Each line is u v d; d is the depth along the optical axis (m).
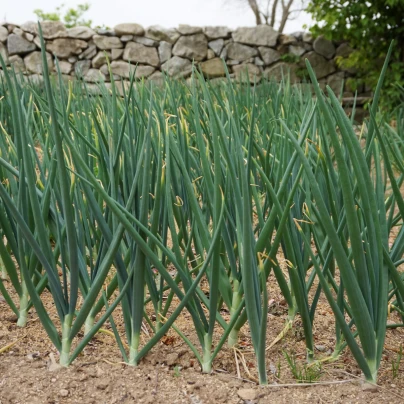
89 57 7.55
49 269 1.22
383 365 1.37
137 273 1.21
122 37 7.54
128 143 1.42
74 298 1.24
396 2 5.83
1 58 1.21
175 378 1.26
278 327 1.54
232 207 1.36
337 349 1.35
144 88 1.61
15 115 1.26
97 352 1.36
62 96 1.24
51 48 7.50
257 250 1.19
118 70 7.57
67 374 1.25
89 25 12.50
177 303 1.66
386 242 1.25
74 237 1.19
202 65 7.62
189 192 1.27
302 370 1.31
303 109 2.16
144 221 1.22
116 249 1.17
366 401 1.19
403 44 6.52
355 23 6.45
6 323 1.49
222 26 7.58
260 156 1.45
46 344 1.39
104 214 1.40
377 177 1.28
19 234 1.19
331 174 1.39
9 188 1.61
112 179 1.26
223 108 1.61
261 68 7.60
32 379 1.23
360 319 1.15
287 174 1.22
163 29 7.56
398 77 6.19
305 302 1.29
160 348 1.39
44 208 1.29
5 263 1.37
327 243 1.35
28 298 1.49
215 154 1.21
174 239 1.27
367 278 1.16
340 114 1.12
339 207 1.46
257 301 1.20
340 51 7.45
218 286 1.29
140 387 1.22
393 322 1.65
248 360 1.36
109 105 1.76
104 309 1.59
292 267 1.21
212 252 1.17
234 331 1.37
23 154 1.16
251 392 1.21
